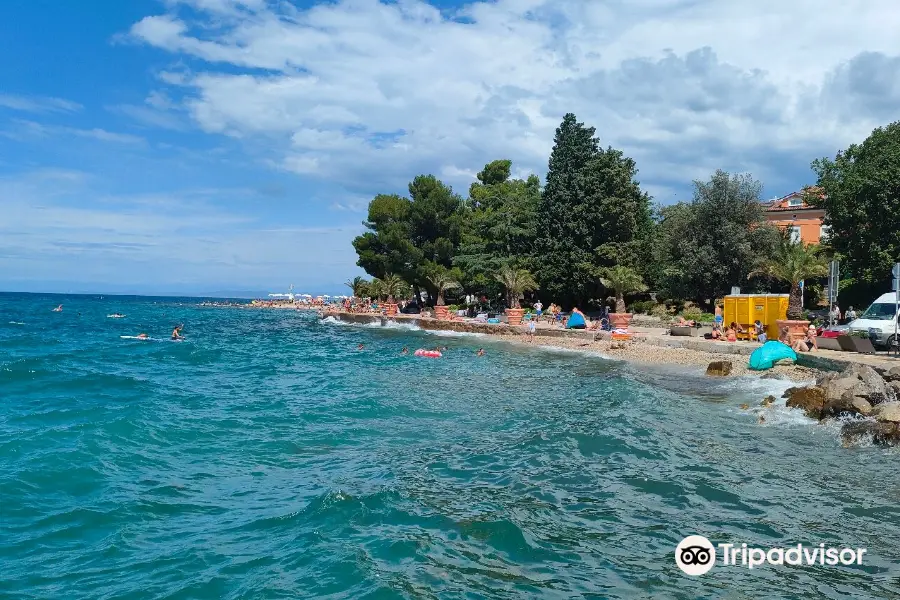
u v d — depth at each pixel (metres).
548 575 6.62
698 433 13.32
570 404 17.23
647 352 29.52
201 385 21.67
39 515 8.34
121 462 10.95
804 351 23.38
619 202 46.91
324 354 33.19
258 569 6.77
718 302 42.25
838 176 38.44
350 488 9.56
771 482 9.95
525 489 9.60
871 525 8.13
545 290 51.50
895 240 34.50
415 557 7.01
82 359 29.89
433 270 59.50
